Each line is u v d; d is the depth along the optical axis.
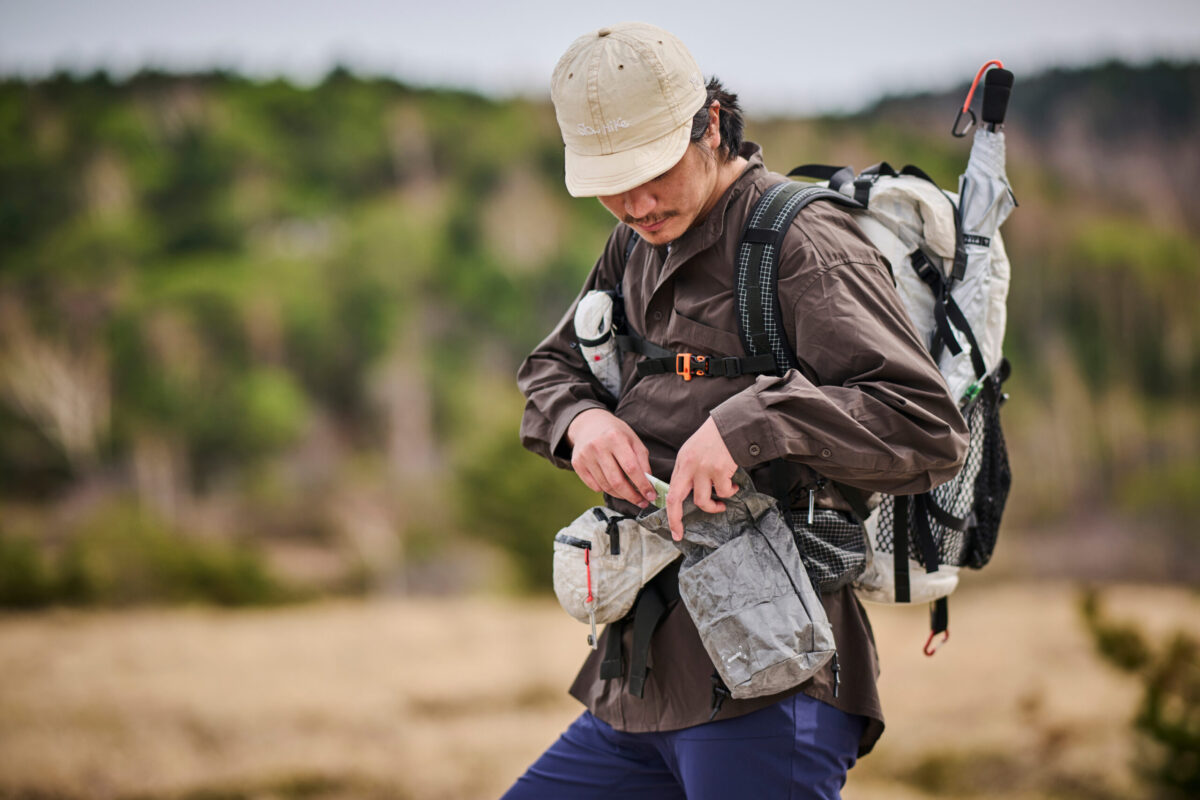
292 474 69.75
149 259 88.06
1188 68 112.25
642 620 2.03
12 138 93.75
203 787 10.24
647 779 2.24
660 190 1.90
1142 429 72.62
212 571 39.84
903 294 2.05
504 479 30.92
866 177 2.12
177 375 73.50
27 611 33.03
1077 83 113.88
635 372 2.15
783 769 1.93
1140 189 101.44
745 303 1.94
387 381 80.00
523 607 27.58
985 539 2.14
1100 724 11.26
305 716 13.26
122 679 15.74
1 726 12.38
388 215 93.81
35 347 71.00
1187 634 7.08
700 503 1.82
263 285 84.50
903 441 1.79
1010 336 85.69
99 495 66.38
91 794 10.00
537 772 2.31
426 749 11.73
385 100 110.12
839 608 2.04
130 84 102.12
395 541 51.97
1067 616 21.12
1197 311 85.06
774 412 1.77
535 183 103.62
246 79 107.69
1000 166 2.10
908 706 13.01
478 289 90.12
